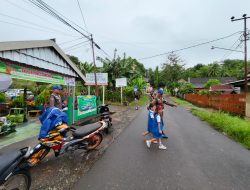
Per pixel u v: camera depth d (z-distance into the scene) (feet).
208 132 27.32
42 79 26.32
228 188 11.90
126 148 19.39
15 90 59.72
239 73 229.45
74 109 34.81
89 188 11.80
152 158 16.66
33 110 39.73
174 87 182.70
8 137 23.08
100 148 19.33
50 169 14.46
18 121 31.94
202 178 13.14
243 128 24.57
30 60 23.22
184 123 34.65
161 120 20.22
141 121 36.52
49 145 14.96
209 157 17.11
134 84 102.78
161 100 20.48
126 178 13.05
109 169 14.43
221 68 258.57
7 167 9.38
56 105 17.34
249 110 43.09
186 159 16.52
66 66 32.40
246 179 13.07
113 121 36.55
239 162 16.03
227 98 54.95
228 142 22.12
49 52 27.35
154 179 12.93
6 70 20.08
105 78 57.21
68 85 33.83
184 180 12.84
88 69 83.35
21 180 11.07
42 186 12.05
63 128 15.58
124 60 87.56
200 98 82.69
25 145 19.94
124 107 65.62
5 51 19.40
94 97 44.39
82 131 17.30
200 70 280.72
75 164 15.38
